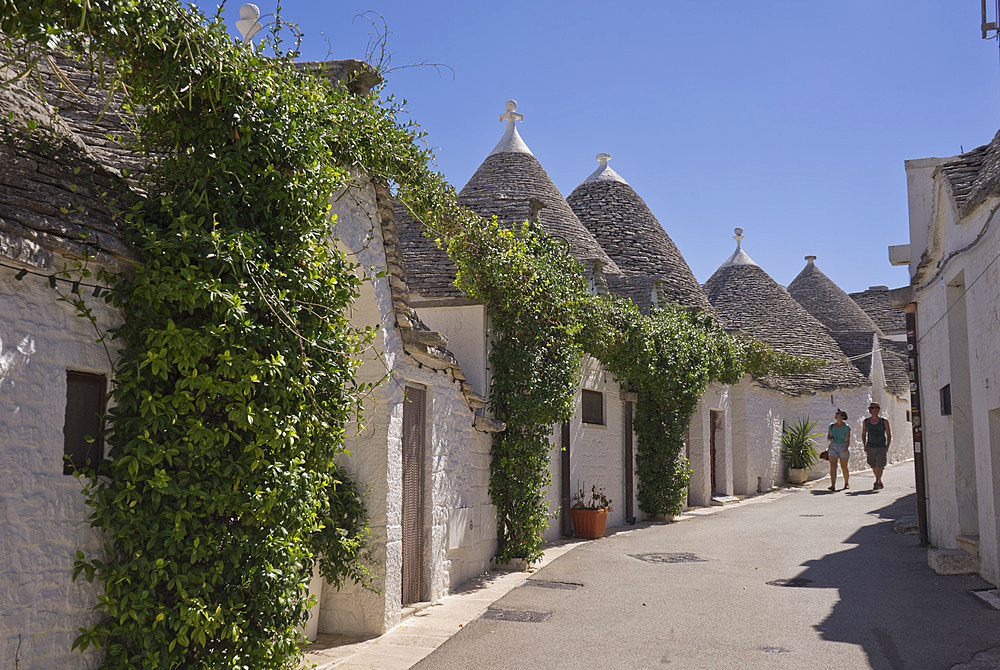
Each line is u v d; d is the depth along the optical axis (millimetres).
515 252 10281
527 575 9859
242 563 4738
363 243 7211
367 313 7336
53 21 3768
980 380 8406
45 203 4113
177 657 4387
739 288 27656
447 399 8992
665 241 20453
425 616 7816
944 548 10039
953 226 9367
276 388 4918
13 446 3826
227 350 4566
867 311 38969
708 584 9180
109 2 4047
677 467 15945
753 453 21438
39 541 3922
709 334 17953
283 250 5133
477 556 9852
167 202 4609
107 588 4199
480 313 10602
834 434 19922
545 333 10648
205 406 4574
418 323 8828
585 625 7406
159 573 4312
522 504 10383
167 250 4484
